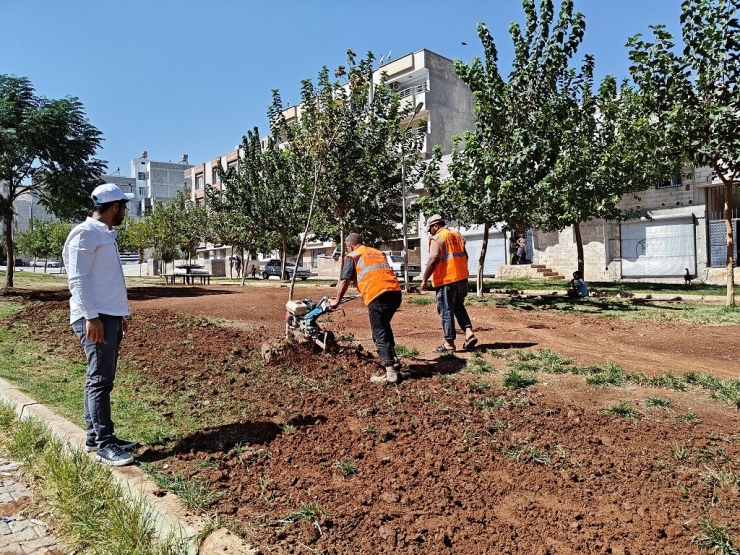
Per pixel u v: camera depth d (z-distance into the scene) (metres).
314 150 12.75
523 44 13.05
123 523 3.10
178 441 4.37
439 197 14.04
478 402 5.01
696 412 4.69
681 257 23.70
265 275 41.03
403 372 6.13
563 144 15.33
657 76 10.59
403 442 4.20
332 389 5.53
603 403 5.01
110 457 3.92
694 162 11.07
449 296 7.12
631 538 2.86
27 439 4.49
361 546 2.86
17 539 3.21
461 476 3.63
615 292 16.52
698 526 2.93
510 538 2.90
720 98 10.30
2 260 73.44
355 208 17.95
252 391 5.62
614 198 15.98
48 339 8.91
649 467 3.65
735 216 22.36
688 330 8.93
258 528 3.03
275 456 4.03
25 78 16.80
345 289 6.20
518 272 28.47
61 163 16.95
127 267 55.41
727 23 9.85
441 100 38.16
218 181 59.47
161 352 7.52
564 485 3.46
